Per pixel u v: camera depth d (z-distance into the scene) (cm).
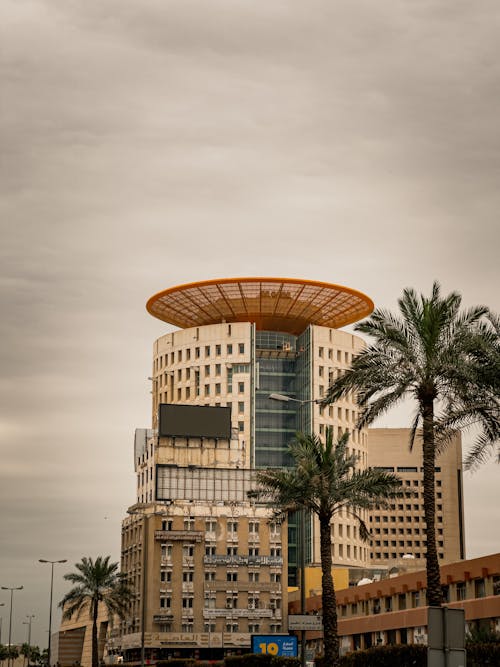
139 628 15788
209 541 15975
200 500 16825
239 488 17062
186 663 10694
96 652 13575
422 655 6431
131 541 16900
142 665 11294
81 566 13850
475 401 5638
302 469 7612
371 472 7700
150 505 16212
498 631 6494
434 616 2486
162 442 17388
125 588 13900
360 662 7144
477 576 7681
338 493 7600
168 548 15812
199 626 15525
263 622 15662
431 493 5772
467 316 5819
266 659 8094
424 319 5772
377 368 5925
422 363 5847
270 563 15950
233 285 19650
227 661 8469
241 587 15750
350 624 9656
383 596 9919
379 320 5975
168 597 15588
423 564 14450
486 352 5453
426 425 5800
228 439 17612
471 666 5591
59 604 13762
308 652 8769
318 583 16162
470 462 5688
